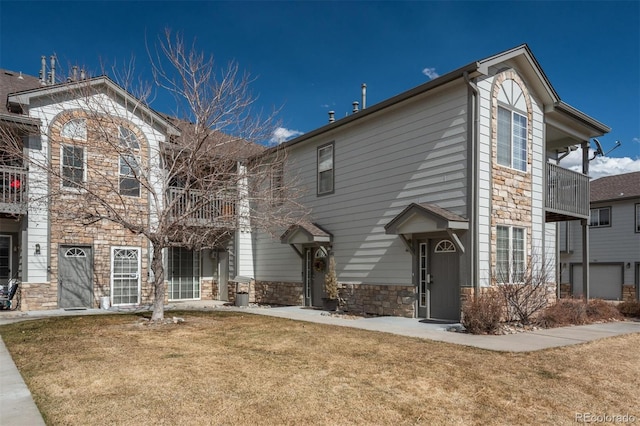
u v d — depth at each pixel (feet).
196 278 56.08
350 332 28.55
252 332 28.48
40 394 15.84
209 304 50.55
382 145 39.60
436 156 34.81
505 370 19.42
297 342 25.11
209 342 25.05
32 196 38.93
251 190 39.63
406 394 16.26
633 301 42.80
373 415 14.33
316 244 45.91
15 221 43.88
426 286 35.55
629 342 26.50
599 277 73.92
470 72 32.17
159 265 32.71
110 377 17.81
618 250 71.67
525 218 36.50
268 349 23.20
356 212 41.91
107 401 15.11
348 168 43.06
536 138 38.68
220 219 38.42
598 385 17.88
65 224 42.73
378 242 39.47
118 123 35.58
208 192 33.55
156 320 32.30
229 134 35.83
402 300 36.99
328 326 31.24
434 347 23.86
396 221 35.19
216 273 56.90
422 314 35.78
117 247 45.52
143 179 36.14
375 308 39.34
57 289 42.14
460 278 32.12
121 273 45.70
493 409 15.08
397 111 38.34
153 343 24.64
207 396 15.66
